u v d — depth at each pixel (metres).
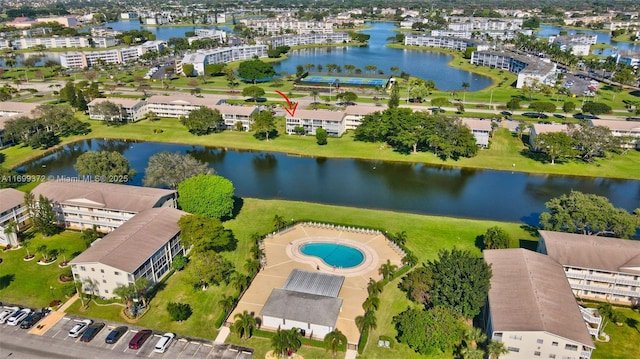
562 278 112.56
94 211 153.62
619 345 105.25
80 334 108.19
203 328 110.50
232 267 134.25
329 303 113.12
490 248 139.25
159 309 117.12
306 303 112.81
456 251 120.88
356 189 196.88
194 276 120.62
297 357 101.62
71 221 157.62
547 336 94.06
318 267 134.75
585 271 119.44
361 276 130.50
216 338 107.38
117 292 111.69
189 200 153.50
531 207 181.25
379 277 130.12
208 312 115.94
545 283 108.88
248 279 126.88
